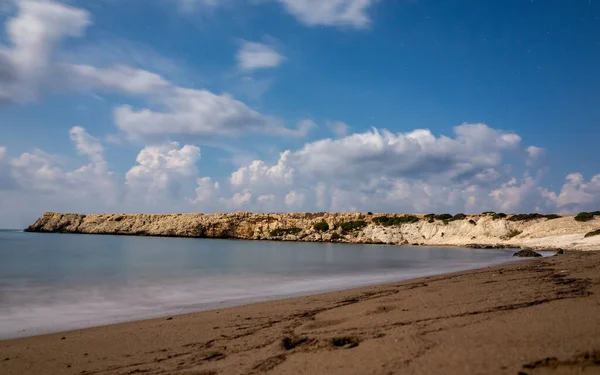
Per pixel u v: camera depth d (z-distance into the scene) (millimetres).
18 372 6270
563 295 9102
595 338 5449
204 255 42594
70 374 6090
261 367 5691
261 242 89062
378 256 42688
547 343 5406
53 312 11906
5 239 81438
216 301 13820
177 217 115125
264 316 10039
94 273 23578
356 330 7359
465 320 7266
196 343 7566
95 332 9078
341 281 19719
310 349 6414
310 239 94500
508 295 9781
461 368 4820
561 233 57906
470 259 35969
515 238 64062
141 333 8711
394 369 5008
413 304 9758
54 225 127250
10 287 17328
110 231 118438
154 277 21734
